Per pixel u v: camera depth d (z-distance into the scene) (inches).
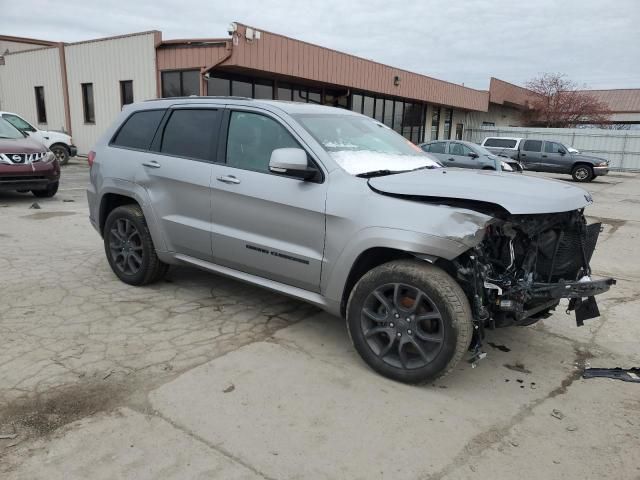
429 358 129.2
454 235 120.6
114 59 738.8
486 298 129.2
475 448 109.3
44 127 884.6
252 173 157.2
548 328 176.4
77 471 97.7
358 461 103.7
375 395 128.5
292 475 98.9
